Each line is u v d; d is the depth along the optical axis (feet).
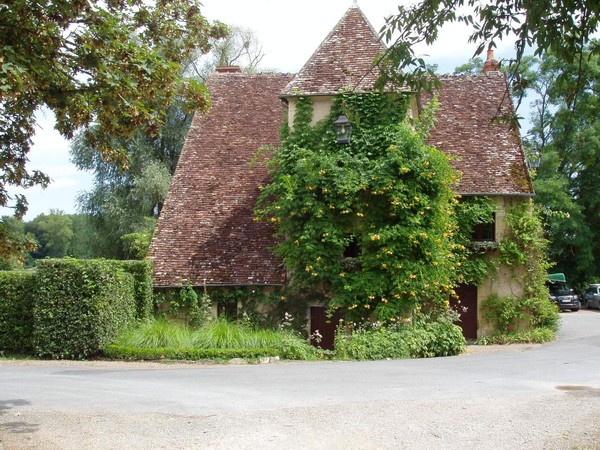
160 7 32.32
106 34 25.89
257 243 70.85
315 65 71.00
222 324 58.85
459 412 28.71
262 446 23.57
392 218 63.52
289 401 31.86
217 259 70.03
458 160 72.74
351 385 36.83
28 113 25.75
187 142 82.28
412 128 70.08
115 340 57.77
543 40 23.68
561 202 124.77
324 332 66.90
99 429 26.35
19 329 59.72
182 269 69.56
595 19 23.25
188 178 78.38
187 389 36.60
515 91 26.43
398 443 23.88
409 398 32.12
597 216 138.82
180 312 68.74
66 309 56.18
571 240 131.64
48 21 24.86
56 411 30.12
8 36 23.72
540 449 23.15
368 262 63.46
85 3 25.36
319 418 27.68
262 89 87.97
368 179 62.85
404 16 25.53
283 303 67.26
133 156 114.73
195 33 33.42
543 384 36.65
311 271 64.64
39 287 56.95
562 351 57.82
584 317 112.16
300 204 64.08
